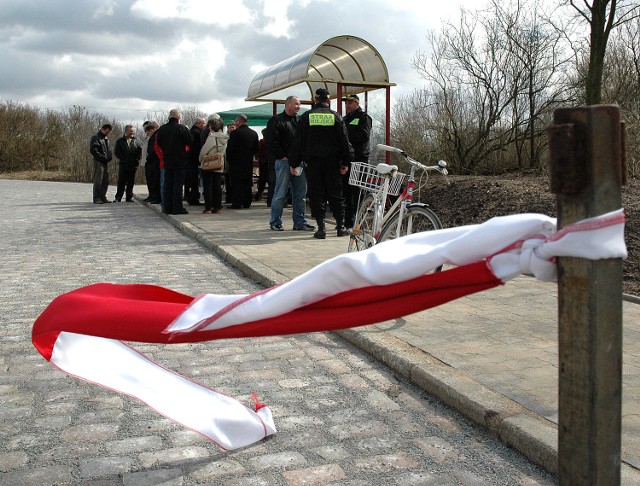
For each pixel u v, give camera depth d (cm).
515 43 1563
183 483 290
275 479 294
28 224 1316
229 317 216
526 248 188
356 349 480
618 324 180
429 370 403
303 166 1085
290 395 396
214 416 321
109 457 315
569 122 177
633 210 781
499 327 503
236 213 1396
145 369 317
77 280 738
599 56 1070
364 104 1369
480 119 1619
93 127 4266
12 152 4153
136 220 1387
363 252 202
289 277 686
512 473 298
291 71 1341
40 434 340
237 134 1472
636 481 272
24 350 481
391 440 333
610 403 181
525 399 358
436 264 194
